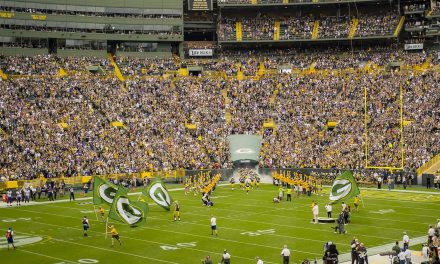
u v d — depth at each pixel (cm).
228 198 7162
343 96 10031
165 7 11988
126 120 9469
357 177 8312
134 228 5309
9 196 6856
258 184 8400
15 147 8025
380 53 11612
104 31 11650
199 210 6250
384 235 4847
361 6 12438
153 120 9631
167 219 5741
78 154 8338
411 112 9219
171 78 10862
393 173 8244
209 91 10606
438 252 3772
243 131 9806
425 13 11744
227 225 5359
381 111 9450
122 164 8488
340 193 5700
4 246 4581
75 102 9450
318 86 10412
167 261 4031
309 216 5794
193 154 9169
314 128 9531
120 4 11750
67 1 11362
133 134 9212
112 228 4603
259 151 9394
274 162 9081
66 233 5100
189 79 10875
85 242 4719
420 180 8125
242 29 12244
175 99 10238
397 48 11756
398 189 7838
